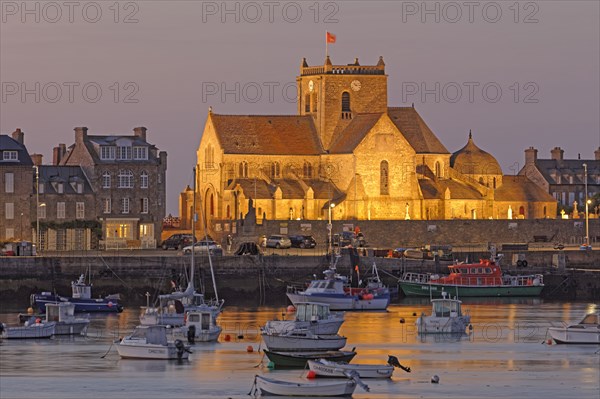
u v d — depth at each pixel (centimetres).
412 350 15212
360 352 15062
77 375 13538
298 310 16325
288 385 12544
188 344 15250
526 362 14375
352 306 19262
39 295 19012
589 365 14188
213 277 19988
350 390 12556
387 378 13400
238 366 14012
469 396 12644
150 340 14588
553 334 15762
